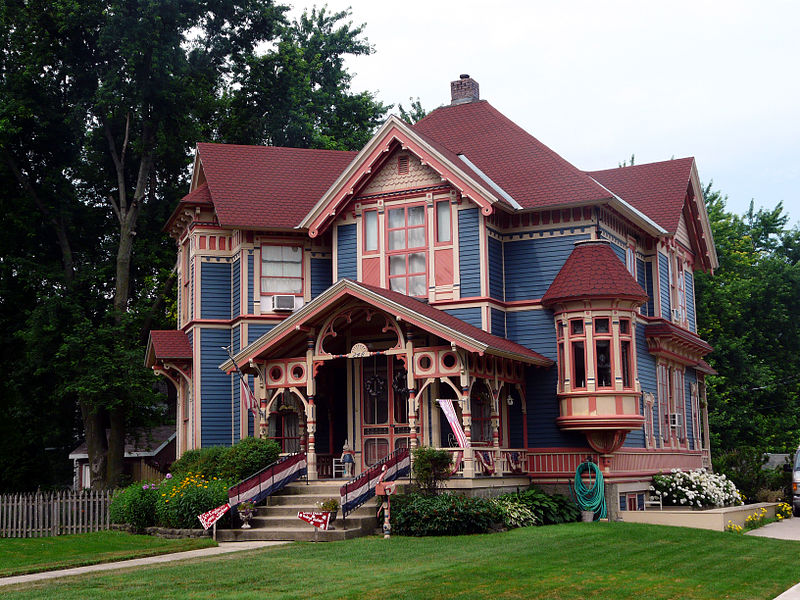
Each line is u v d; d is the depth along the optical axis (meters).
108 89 36.03
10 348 40.19
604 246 26.30
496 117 31.09
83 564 17.89
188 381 30.23
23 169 40.09
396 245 27.67
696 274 50.41
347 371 26.97
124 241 38.72
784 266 54.59
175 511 22.20
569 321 25.97
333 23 55.94
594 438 25.48
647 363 29.64
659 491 28.52
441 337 22.80
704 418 37.47
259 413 25.12
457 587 14.09
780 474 36.84
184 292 32.09
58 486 45.59
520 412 26.64
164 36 36.94
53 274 38.69
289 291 29.31
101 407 38.03
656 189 32.22
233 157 31.41
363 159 27.81
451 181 26.53
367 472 21.39
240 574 15.45
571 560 16.97
